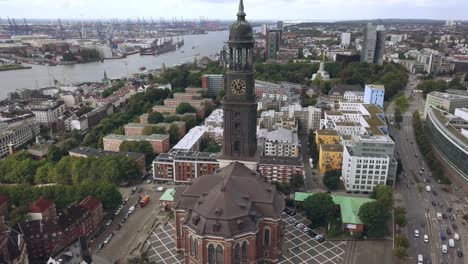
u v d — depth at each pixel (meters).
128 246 178.75
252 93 167.75
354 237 183.88
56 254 147.00
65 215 178.38
